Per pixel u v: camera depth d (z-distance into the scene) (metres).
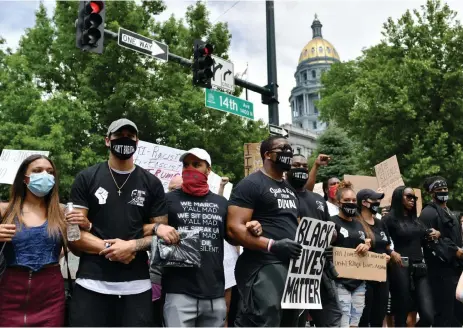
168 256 3.69
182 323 3.85
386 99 22.44
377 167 8.09
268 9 11.66
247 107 11.16
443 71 21.59
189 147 20.23
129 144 3.79
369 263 5.26
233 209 4.11
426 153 21.19
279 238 4.03
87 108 19.19
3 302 3.60
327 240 4.32
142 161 5.99
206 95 10.19
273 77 11.52
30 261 3.68
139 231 3.79
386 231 5.98
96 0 8.30
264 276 3.90
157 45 9.41
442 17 22.20
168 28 21.00
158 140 20.22
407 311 6.00
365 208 5.88
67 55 20.33
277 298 3.86
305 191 4.75
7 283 3.63
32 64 20.80
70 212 3.55
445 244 6.10
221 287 4.09
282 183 4.27
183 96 20.19
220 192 5.95
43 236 3.76
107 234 3.69
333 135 29.09
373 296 5.66
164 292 3.99
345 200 5.43
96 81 19.67
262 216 4.09
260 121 22.98
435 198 6.48
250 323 3.93
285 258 3.80
